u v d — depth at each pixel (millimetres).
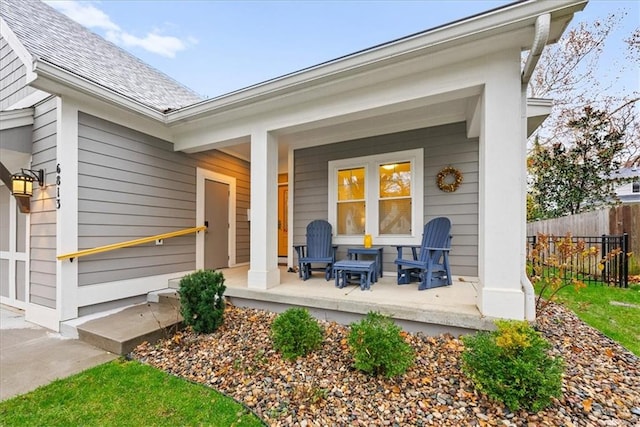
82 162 3639
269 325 3295
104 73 4414
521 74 2662
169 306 4078
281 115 3873
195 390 2203
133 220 4250
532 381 1749
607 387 2043
